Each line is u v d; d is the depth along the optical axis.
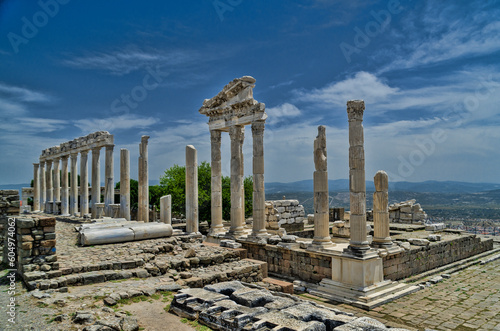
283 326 10.22
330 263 22.56
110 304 13.05
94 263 17.30
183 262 19.03
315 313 11.33
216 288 13.98
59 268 16.00
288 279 24.80
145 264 18.27
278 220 36.59
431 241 28.23
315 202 23.94
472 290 22.16
